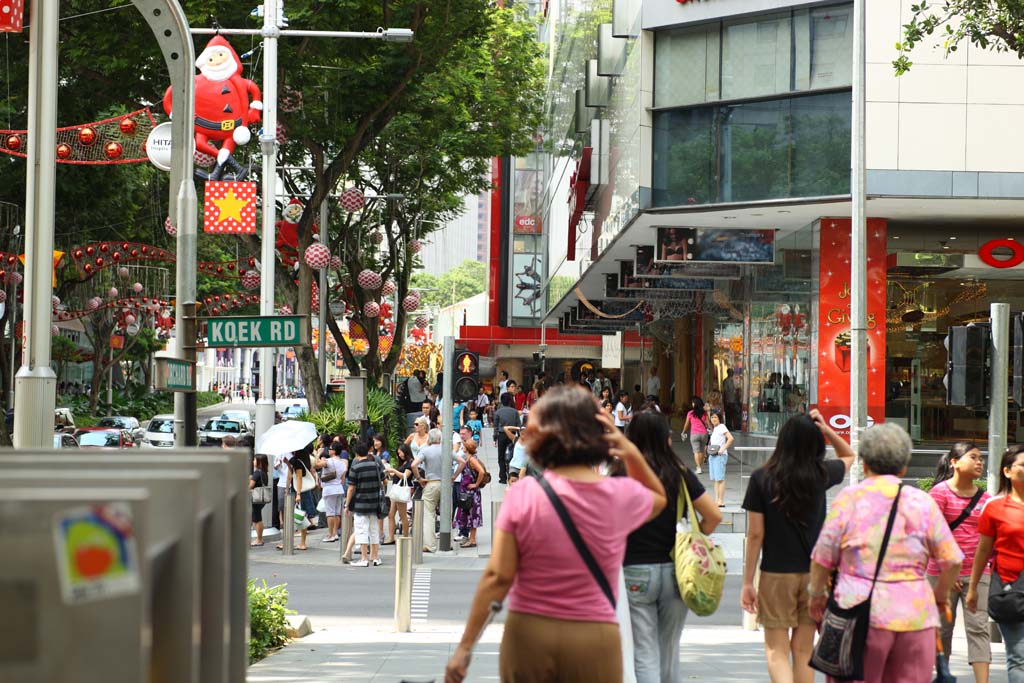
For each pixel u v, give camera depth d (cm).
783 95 3008
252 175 3803
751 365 3900
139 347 8544
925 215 3144
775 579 799
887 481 705
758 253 3416
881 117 2855
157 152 1905
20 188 4078
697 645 1421
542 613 497
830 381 3212
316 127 3334
